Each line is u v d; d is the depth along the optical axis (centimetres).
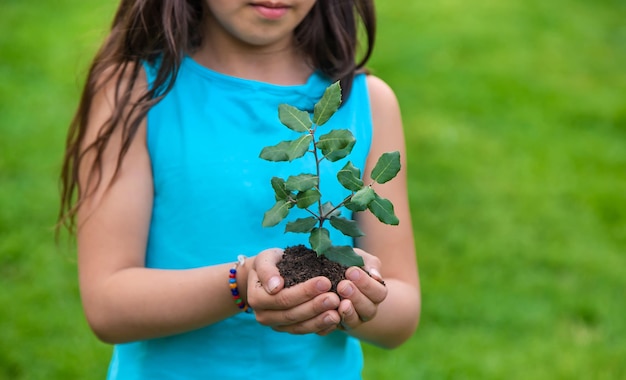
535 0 816
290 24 174
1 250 388
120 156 177
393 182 194
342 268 152
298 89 187
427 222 442
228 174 178
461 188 477
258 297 148
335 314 147
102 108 183
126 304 169
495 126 560
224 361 181
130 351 187
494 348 349
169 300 167
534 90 618
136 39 187
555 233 437
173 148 180
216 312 167
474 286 390
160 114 181
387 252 190
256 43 177
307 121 140
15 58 593
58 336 340
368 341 187
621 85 643
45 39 630
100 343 337
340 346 192
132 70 184
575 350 350
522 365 339
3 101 532
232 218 178
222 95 183
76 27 657
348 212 187
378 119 196
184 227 179
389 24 732
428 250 416
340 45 192
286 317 148
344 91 190
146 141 181
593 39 735
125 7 191
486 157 515
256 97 183
